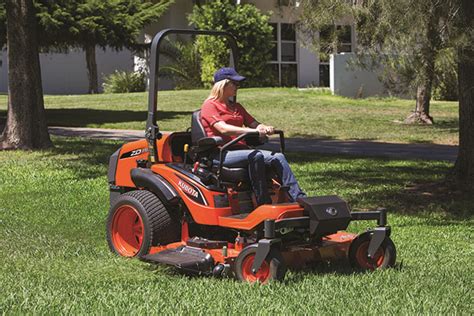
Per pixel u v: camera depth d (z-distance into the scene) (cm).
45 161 1675
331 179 1457
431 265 794
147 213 785
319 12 1223
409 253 864
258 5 3700
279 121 2650
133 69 3953
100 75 3984
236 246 728
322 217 695
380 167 1628
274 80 3619
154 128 795
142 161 827
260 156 743
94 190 1324
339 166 1638
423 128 2478
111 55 3981
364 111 2884
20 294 653
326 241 760
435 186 1364
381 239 732
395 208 1192
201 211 748
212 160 763
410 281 695
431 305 614
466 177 1327
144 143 834
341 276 714
